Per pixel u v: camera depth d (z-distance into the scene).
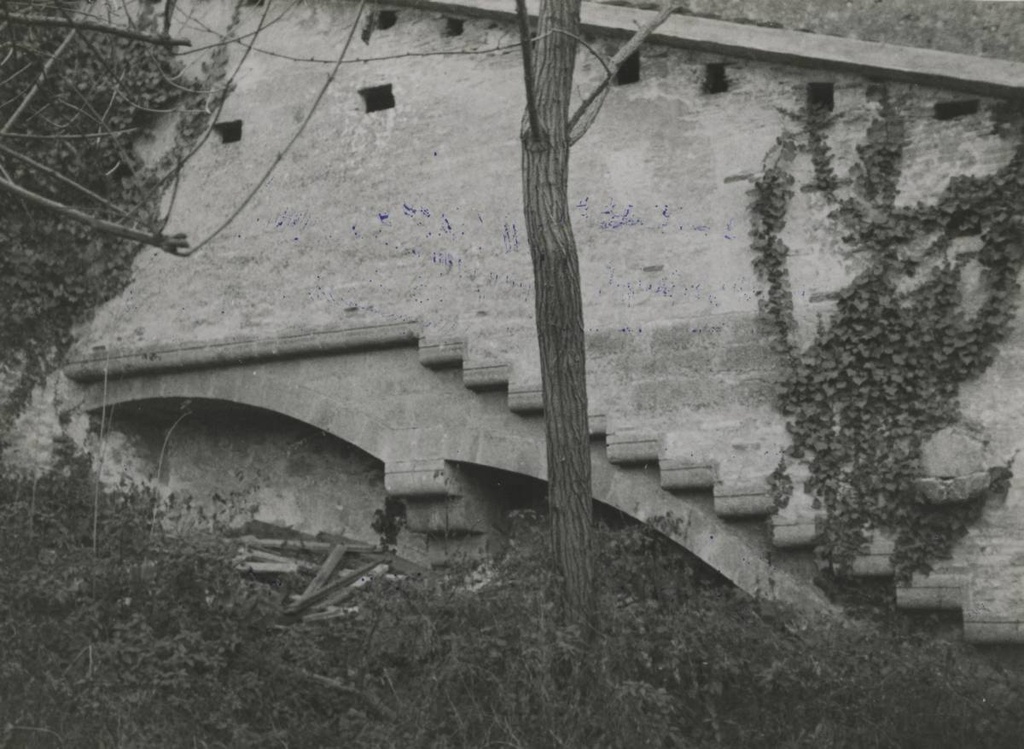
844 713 10.55
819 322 12.80
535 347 13.93
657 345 13.40
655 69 13.73
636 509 13.34
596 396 13.59
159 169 16.08
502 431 14.03
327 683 11.04
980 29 12.46
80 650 11.06
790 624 12.05
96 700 10.55
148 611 11.49
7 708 10.52
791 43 13.02
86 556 12.23
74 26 8.31
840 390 12.65
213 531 13.57
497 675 10.53
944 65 12.41
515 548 11.83
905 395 12.45
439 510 14.38
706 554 12.98
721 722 10.63
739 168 13.27
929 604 12.15
